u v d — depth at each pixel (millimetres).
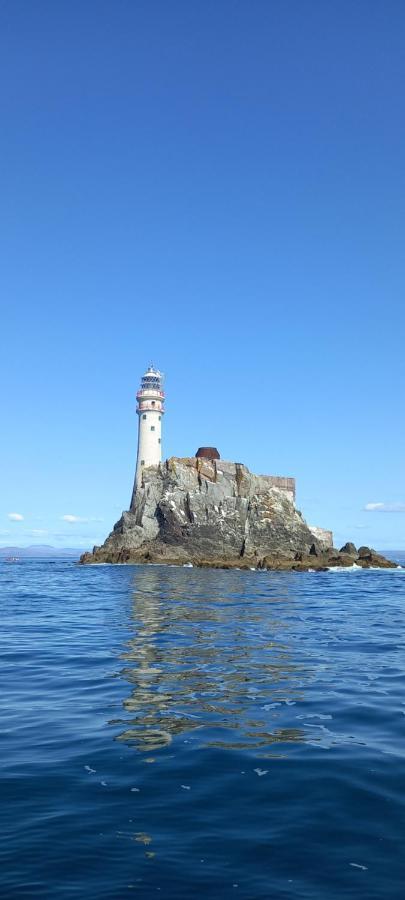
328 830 7684
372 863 6910
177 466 114188
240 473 116375
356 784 9102
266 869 6785
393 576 81438
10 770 9641
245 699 13914
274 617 30078
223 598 41438
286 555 108125
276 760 10094
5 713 12914
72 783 9133
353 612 33188
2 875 6641
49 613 32656
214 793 8789
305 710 13031
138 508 115250
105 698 14078
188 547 109188
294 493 124438
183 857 7020
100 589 51375
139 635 23859
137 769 9695
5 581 67875
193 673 16656
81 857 7027
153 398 123188
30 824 7812
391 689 14867
